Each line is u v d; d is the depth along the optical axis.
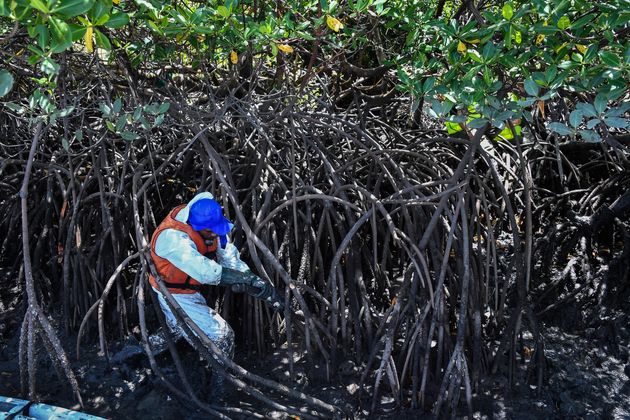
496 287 5.99
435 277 5.40
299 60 7.05
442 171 6.00
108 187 6.54
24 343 5.09
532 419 5.06
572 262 6.65
